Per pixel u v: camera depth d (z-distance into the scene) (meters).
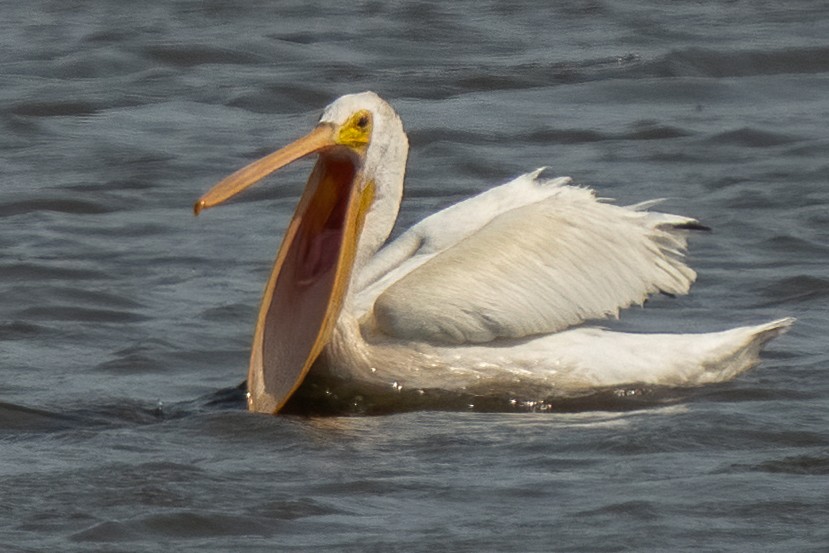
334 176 12.91
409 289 12.64
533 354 12.79
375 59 28.22
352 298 12.73
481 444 11.25
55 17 31.84
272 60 28.17
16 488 10.09
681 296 15.98
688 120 23.84
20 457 10.91
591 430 11.59
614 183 20.77
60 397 12.73
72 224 19.41
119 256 17.94
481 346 12.79
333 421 12.03
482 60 27.91
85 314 15.52
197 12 31.92
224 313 15.47
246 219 19.66
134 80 26.91
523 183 13.88
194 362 13.98
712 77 26.23
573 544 9.05
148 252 18.11
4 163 22.31
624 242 12.98
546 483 10.20
